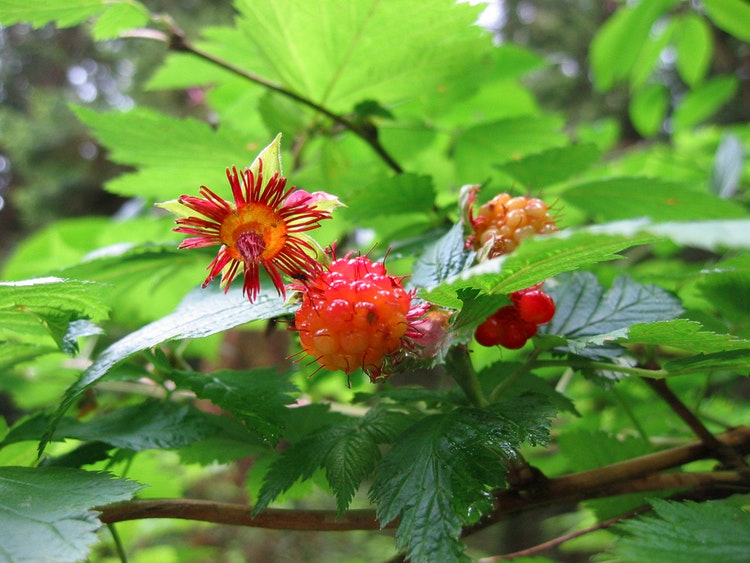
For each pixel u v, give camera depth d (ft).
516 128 0.73
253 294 0.39
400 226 0.69
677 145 1.37
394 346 0.37
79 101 2.72
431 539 0.34
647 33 1.16
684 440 0.63
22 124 2.63
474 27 0.59
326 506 1.88
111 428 0.48
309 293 0.37
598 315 0.49
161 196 0.70
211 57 0.65
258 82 0.65
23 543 0.31
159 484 0.65
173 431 0.48
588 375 0.45
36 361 0.69
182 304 0.48
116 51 2.56
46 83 2.94
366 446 0.42
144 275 0.64
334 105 0.67
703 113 1.40
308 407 0.52
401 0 0.56
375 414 0.44
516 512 0.45
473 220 0.44
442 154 0.88
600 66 1.22
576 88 3.01
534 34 3.02
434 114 0.76
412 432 0.40
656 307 0.49
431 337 0.38
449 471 0.36
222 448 0.54
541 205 0.43
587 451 0.57
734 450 0.49
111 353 0.40
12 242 2.81
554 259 0.33
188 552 1.12
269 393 0.44
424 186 0.57
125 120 0.59
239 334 1.41
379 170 0.71
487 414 0.39
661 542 0.35
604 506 0.55
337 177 0.67
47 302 0.42
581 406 0.87
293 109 0.69
